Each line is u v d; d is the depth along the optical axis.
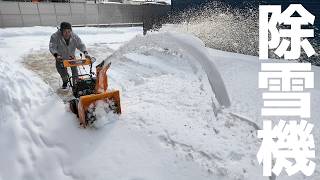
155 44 4.60
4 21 15.66
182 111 5.17
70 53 5.68
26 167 3.92
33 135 4.37
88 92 4.84
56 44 5.47
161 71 7.76
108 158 3.93
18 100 4.97
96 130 4.47
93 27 17.61
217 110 5.22
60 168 3.88
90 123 4.51
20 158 4.02
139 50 9.94
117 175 3.67
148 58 9.16
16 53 9.66
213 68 4.86
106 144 4.19
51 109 4.98
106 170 3.74
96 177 3.66
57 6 17.22
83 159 3.95
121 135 4.36
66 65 4.79
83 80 4.97
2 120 4.54
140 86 6.46
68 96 5.68
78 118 4.75
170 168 3.77
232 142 4.32
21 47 10.86
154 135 4.34
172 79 6.98
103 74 4.71
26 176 3.81
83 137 4.33
